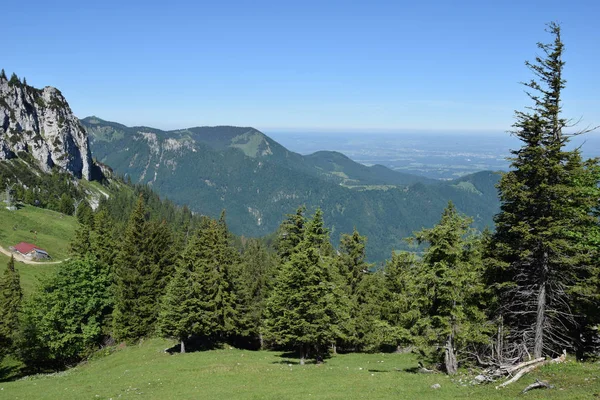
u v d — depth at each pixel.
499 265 27.70
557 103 26.19
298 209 53.16
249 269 69.31
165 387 34.31
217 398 28.59
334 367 39.00
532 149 25.98
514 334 29.64
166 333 53.09
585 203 26.08
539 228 26.03
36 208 165.00
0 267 99.06
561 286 27.50
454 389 24.92
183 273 55.28
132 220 65.31
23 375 53.34
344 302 43.59
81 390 35.44
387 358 45.62
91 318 59.69
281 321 40.84
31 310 56.53
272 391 29.73
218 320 55.75
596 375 22.05
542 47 26.25
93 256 66.75
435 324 29.41
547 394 20.41
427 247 29.28
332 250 55.53
